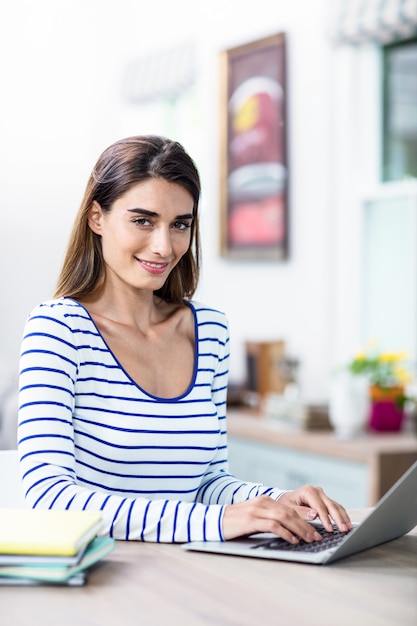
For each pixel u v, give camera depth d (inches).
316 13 189.5
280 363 189.0
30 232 259.9
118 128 251.8
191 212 76.5
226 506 67.5
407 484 60.9
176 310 83.9
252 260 207.0
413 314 177.3
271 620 50.0
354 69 184.9
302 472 158.1
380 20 171.2
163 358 79.4
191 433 77.2
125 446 74.2
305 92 193.3
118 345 77.0
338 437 156.8
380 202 182.9
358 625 49.4
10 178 258.7
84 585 56.1
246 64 205.6
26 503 68.2
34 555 55.7
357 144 185.9
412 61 176.7
